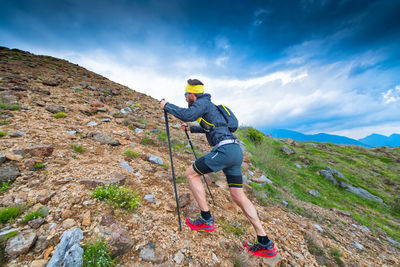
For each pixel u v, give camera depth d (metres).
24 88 5.17
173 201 2.69
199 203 2.14
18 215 1.76
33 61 9.68
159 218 2.28
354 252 3.51
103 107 5.89
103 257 1.56
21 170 2.34
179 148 5.16
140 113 7.23
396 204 7.98
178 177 3.51
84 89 7.41
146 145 4.57
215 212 2.88
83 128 4.06
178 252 1.91
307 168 10.34
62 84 7.04
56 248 1.51
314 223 4.27
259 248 2.11
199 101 2.07
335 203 6.82
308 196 6.68
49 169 2.50
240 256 2.14
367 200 7.98
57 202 2.01
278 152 12.54
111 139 3.88
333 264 2.73
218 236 2.36
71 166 2.69
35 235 1.58
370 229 5.20
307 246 2.94
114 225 1.88
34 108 4.28
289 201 5.04
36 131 3.32
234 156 1.98
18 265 1.37
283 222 3.51
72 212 1.93
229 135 2.06
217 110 2.19
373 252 3.79
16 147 2.69
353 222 5.33
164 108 2.12
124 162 3.26
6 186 2.04
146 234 1.98
